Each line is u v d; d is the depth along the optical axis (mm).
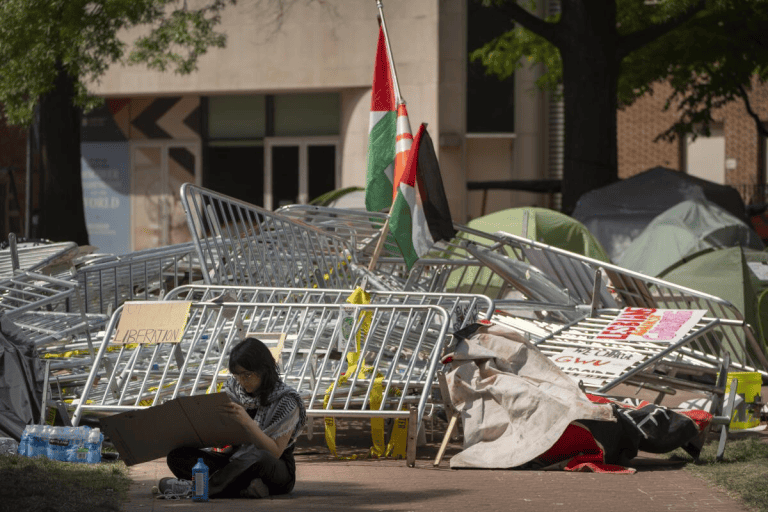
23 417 16016
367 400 16906
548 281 25734
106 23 41031
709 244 33875
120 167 63750
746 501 12867
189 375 17828
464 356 16844
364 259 27859
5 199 66062
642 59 55125
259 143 62500
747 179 74312
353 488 13766
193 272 28078
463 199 64375
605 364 19453
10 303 21281
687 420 16438
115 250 63781
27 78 40219
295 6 58250
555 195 68000
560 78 60688
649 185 45312
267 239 24781
